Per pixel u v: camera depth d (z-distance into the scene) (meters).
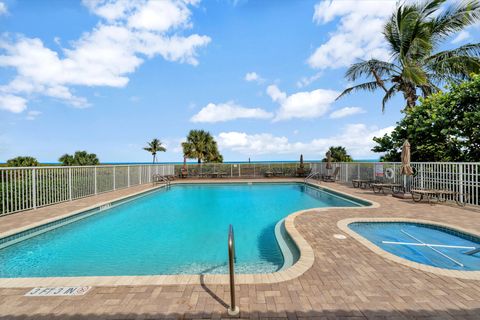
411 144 10.48
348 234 4.35
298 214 5.93
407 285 2.56
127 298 2.33
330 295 2.37
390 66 12.85
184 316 2.05
